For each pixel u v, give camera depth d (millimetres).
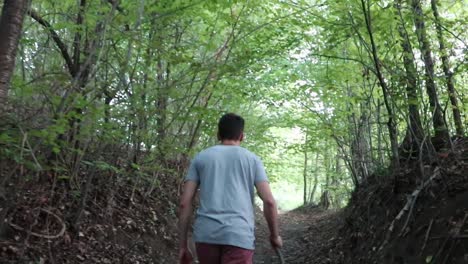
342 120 10820
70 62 5656
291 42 8930
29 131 3740
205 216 3098
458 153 5922
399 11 6211
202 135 11180
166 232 8266
